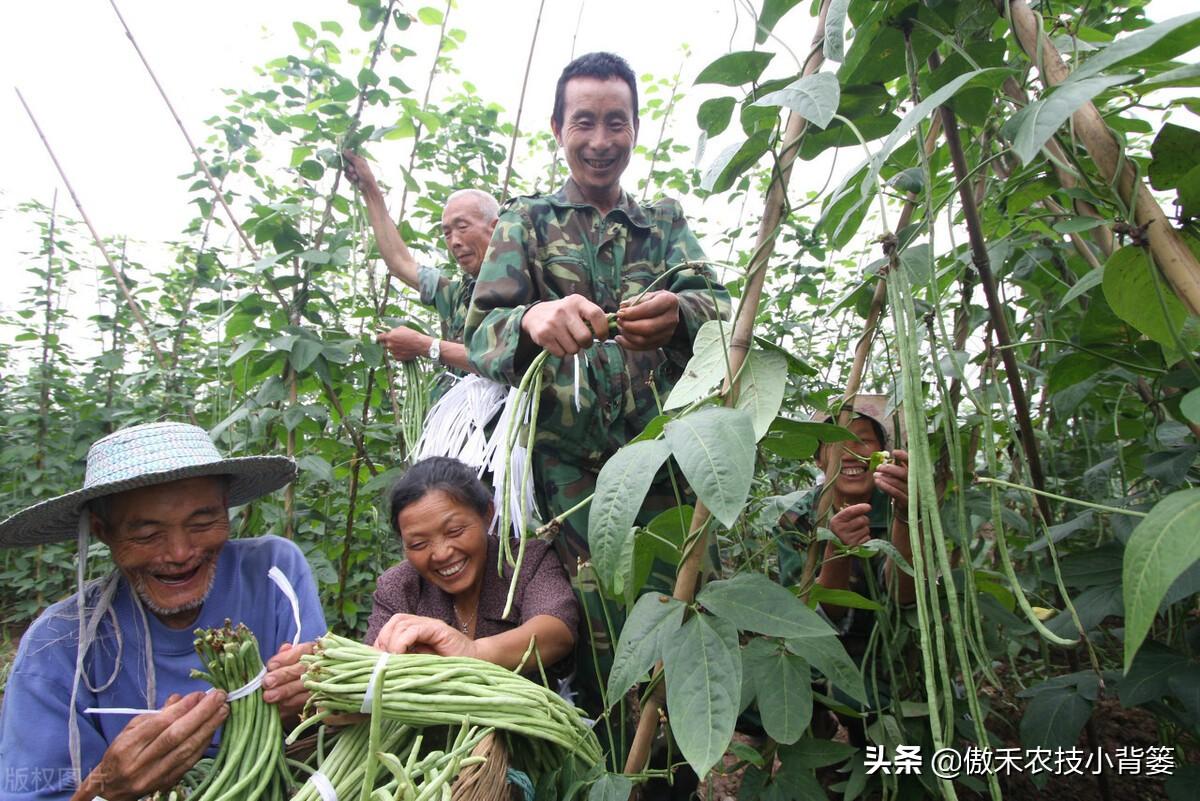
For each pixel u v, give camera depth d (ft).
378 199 9.27
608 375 6.31
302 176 8.93
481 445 7.22
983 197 5.61
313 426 9.01
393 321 9.30
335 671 4.13
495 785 4.03
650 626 3.72
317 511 10.11
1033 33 3.52
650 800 6.14
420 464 5.87
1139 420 6.53
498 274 6.27
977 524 7.22
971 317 6.06
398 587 6.09
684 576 3.90
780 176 4.01
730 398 3.94
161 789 4.19
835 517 5.23
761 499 7.28
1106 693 5.40
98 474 4.68
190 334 14.29
